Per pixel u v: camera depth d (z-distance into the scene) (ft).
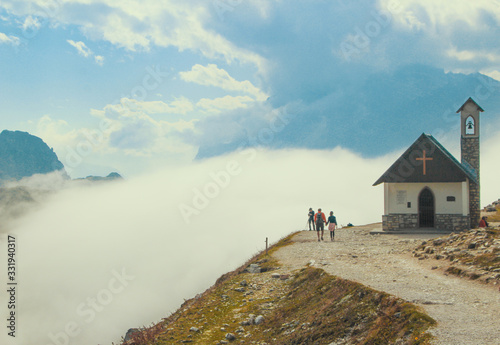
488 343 36.29
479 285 55.62
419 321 42.34
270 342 54.80
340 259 86.74
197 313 69.00
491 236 75.92
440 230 135.13
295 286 72.74
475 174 149.79
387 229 139.44
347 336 48.21
